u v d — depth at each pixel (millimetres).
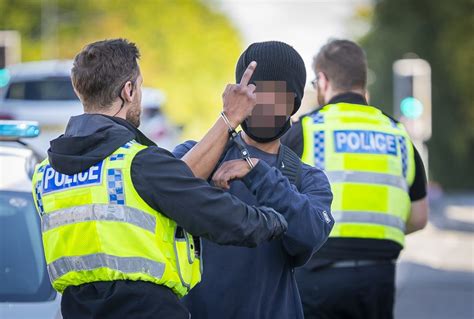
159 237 7777
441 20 89625
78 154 7855
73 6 122000
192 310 8695
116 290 7707
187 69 142875
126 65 8148
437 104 89688
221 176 8227
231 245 8031
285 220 8172
